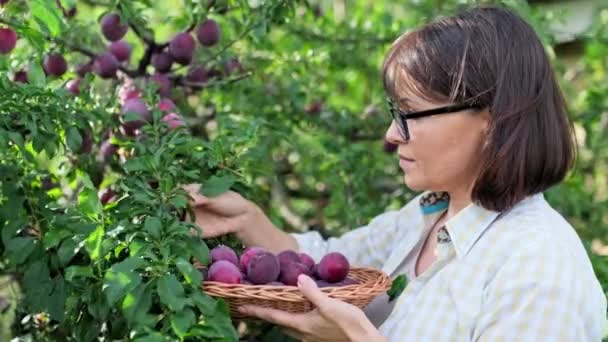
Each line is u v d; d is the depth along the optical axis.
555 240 1.46
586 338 1.42
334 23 2.96
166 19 2.32
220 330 1.38
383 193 2.91
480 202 1.52
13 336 1.98
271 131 2.56
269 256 1.52
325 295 1.47
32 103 1.66
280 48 2.83
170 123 1.89
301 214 3.04
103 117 1.84
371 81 3.12
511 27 1.52
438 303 1.50
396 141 1.56
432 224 1.75
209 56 2.38
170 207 1.68
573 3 3.76
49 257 1.70
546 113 1.52
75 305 1.55
